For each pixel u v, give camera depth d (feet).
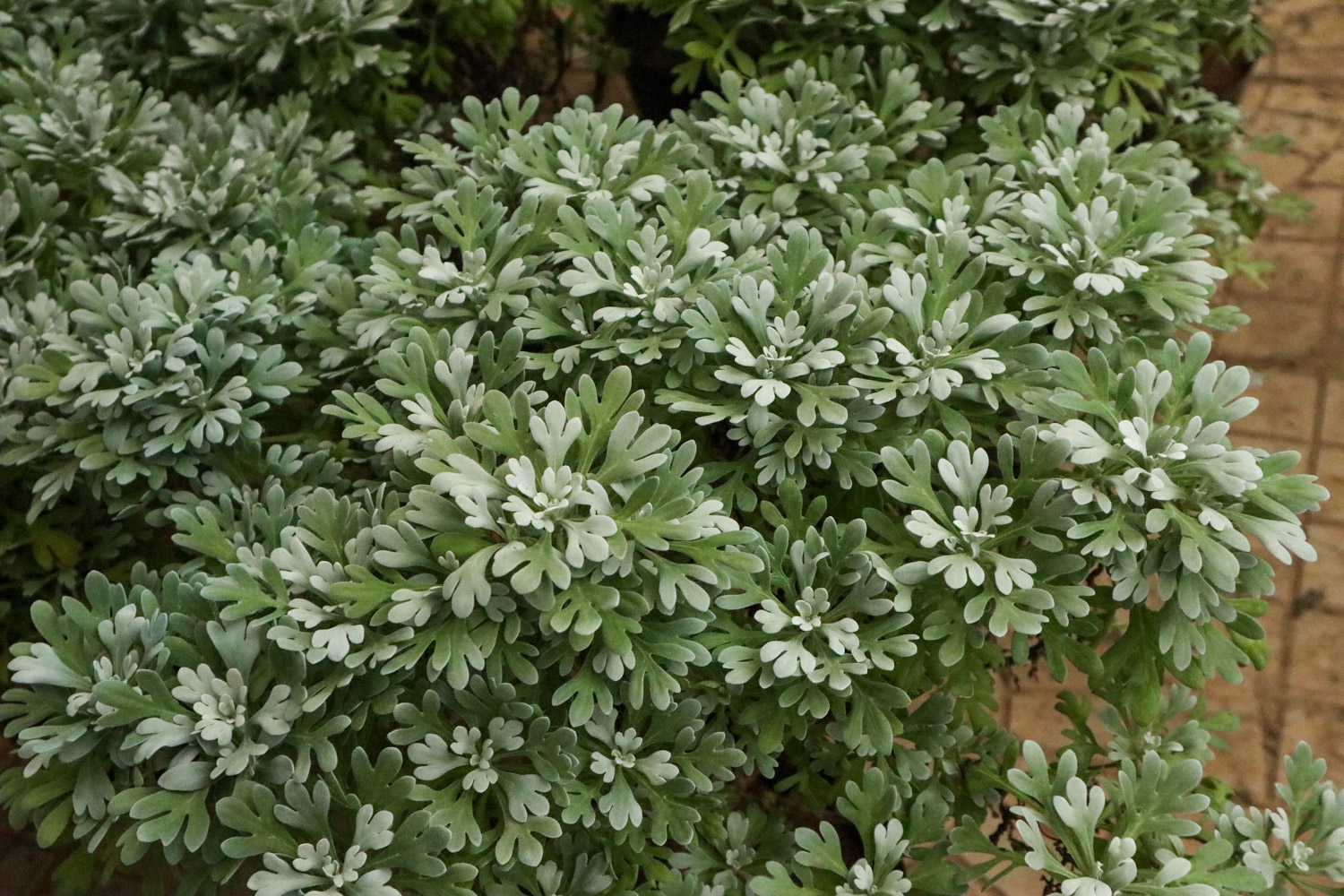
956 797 5.35
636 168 5.85
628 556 4.21
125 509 5.52
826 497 5.24
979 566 4.49
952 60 7.32
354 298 5.78
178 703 4.29
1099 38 6.63
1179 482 4.68
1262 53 8.38
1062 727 8.73
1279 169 11.11
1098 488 4.66
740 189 6.25
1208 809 4.77
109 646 4.35
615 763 4.54
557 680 4.76
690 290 5.05
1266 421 10.12
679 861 4.91
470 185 5.50
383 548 4.44
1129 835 4.41
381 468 5.45
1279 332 10.47
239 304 5.51
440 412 4.78
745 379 4.78
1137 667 4.75
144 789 4.14
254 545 4.70
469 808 4.25
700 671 4.96
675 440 4.43
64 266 6.65
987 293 5.13
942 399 4.66
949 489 4.81
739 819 5.04
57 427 5.57
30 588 6.33
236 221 6.49
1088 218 5.37
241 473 5.53
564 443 4.34
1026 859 4.28
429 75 8.25
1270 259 10.84
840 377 5.14
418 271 5.49
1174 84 7.61
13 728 4.42
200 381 5.28
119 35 7.78
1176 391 4.75
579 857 4.62
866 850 4.70
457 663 4.08
